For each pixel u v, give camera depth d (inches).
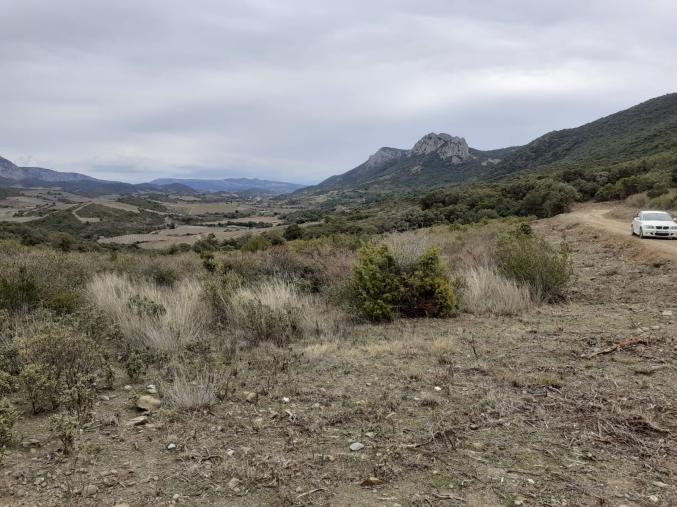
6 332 226.2
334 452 128.4
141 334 247.6
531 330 266.2
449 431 139.9
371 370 201.9
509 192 2159.2
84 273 406.6
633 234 806.5
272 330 265.4
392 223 1815.9
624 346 223.1
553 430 139.8
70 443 127.0
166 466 121.3
